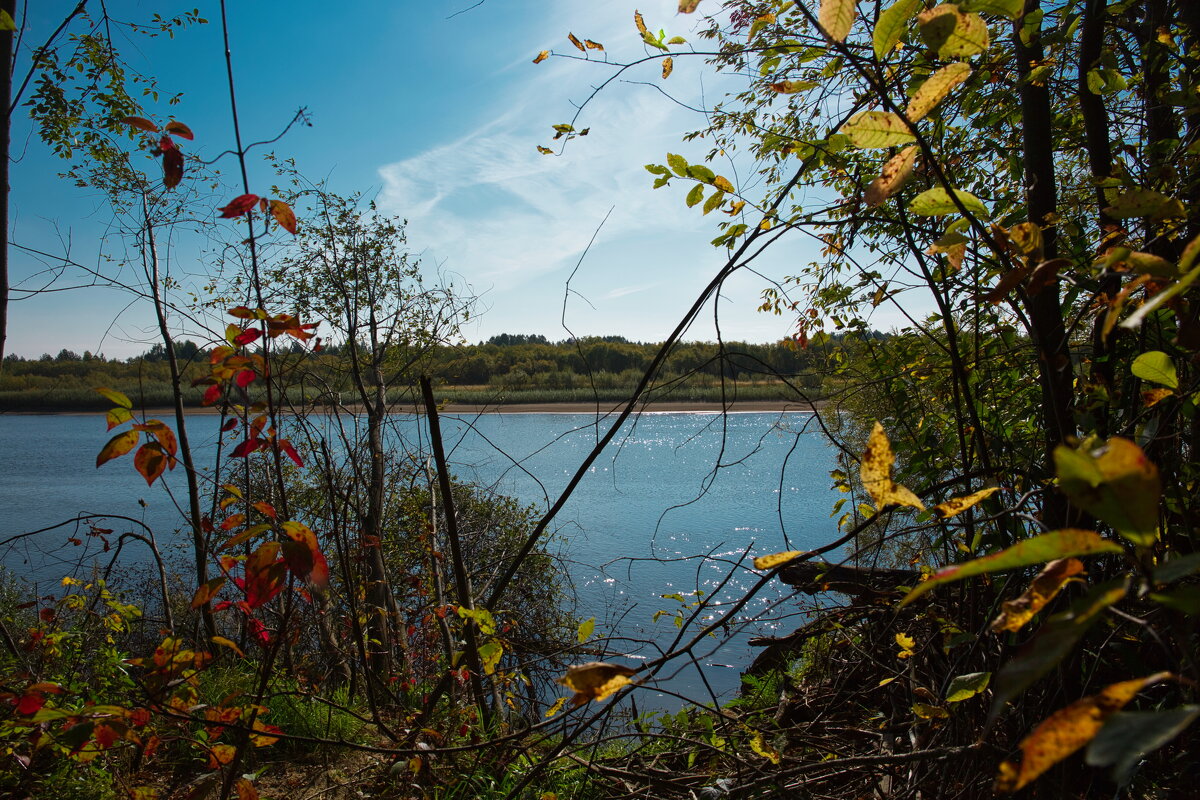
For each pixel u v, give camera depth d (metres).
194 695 1.99
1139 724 0.41
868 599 2.91
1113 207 0.95
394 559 7.06
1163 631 1.48
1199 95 1.78
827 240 1.94
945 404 2.54
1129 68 2.14
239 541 1.67
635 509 18.45
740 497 20.12
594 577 11.48
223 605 1.82
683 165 1.56
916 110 0.90
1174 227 1.38
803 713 3.22
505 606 7.44
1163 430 1.38
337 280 6.54
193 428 21.30
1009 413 2.31
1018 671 0.49
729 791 2.17
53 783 2.44
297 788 3.08
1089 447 0.83
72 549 10.66
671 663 6.88
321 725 3.52
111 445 1.51
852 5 0.85
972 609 1.79
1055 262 1.00
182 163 1.63
